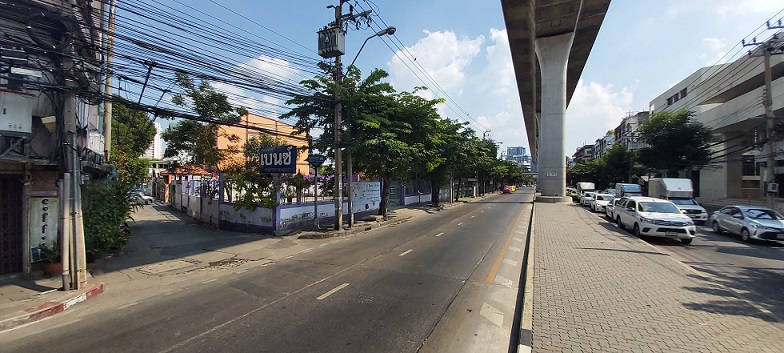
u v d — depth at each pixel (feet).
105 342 15.21
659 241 42.50
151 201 97.66
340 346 14.61
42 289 22.06
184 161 84.84
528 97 198.29
